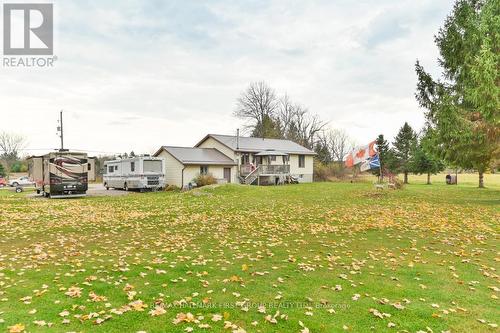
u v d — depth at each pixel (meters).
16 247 7.84
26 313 4.12
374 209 14.58
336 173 44.66
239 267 6.18
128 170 30.53
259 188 25.72
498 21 14.20
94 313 4.12
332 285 5.20
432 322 3.93
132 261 6.59
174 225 10.87
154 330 3.72
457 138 15.91
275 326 3.84
